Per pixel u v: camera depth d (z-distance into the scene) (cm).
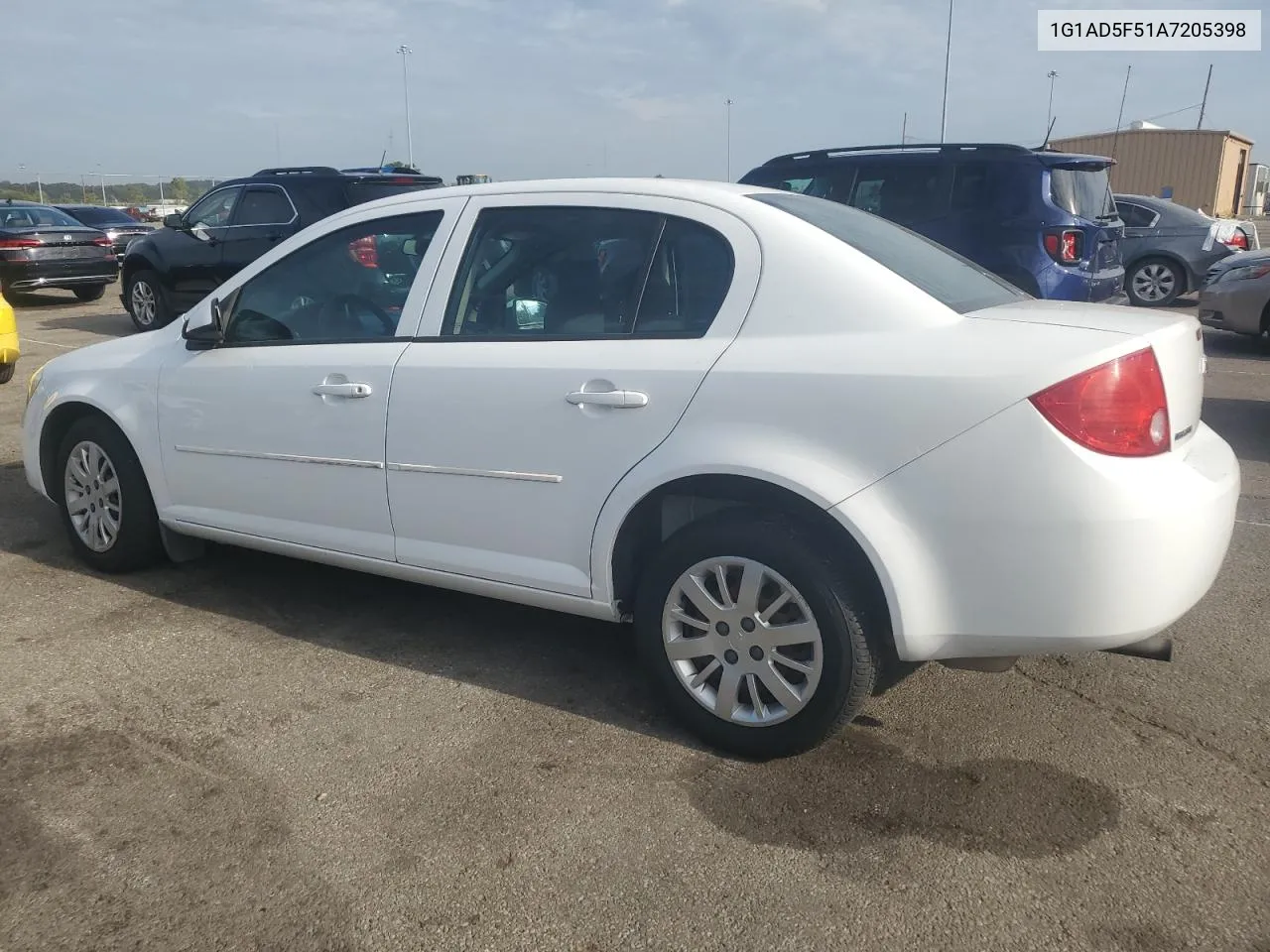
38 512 561
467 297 357
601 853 269
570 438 323
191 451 421
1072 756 314
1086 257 846
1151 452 269
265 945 237
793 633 297
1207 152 3048
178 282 1212
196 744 322
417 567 368
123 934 240
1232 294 1028
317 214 1082
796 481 283
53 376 475
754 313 303
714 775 305
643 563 334
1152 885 255
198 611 427
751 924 242
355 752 318
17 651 388
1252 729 329
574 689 360
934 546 275
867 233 337
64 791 296
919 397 273
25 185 4072
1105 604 265
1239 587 444
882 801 291
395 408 359
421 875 261
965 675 368
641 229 329
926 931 239
